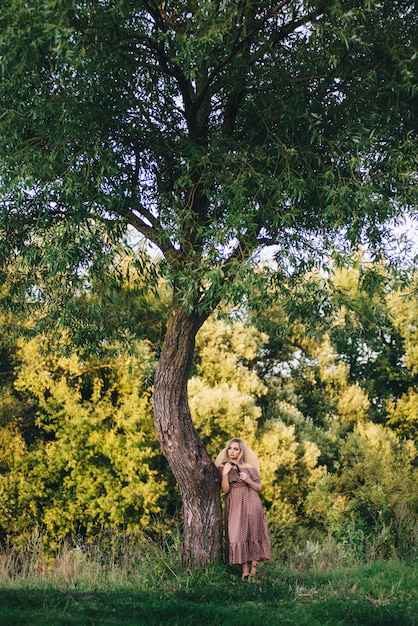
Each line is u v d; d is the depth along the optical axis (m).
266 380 24.33
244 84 8.00
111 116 7.70
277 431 20.73
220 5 7.09
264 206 7.72
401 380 25.58
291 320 8.40
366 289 8.05
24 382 19.30
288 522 18.94
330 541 11.08
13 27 6.48
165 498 19.98
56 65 6.96
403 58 7.49
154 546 9.97
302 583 7.93
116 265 8.83
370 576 8.26
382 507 13.06
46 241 7.88
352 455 15.77
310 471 20.80
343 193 7.18
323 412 24.77
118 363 19.58
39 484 19.06
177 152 8.40
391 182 7.66
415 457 20.56
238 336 21.17
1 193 7.45
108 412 19.50
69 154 7.53
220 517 8.53
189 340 8.59
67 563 9.20
